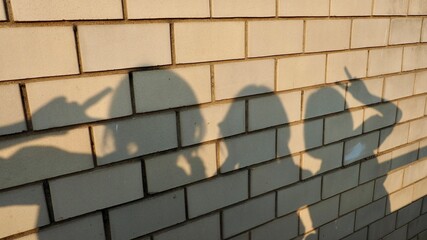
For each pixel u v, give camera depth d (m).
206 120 1.42
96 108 1.18
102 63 1.16
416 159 2.39
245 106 1.51
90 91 1.15
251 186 1.64
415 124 2.30
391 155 2.22
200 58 1.35
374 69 1.95
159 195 1.38
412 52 2.11
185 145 1.39
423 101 2.29
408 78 2.15
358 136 2.00
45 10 1.04
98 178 1.23
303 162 1.80
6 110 1.04
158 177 1.36
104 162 1.23
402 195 2.39
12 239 1.12
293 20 1.56
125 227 1.33
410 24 2.04
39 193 1.14
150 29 1.22
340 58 1.78
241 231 1.66
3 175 1.07
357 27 1.80
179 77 1.31
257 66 1.50
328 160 1.90
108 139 1.22
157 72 1.26
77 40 1.10
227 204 1.58
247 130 1.55
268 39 1.50
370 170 2.13
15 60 1.02
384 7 1.88
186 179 1.43
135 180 1.31
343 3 1.71
